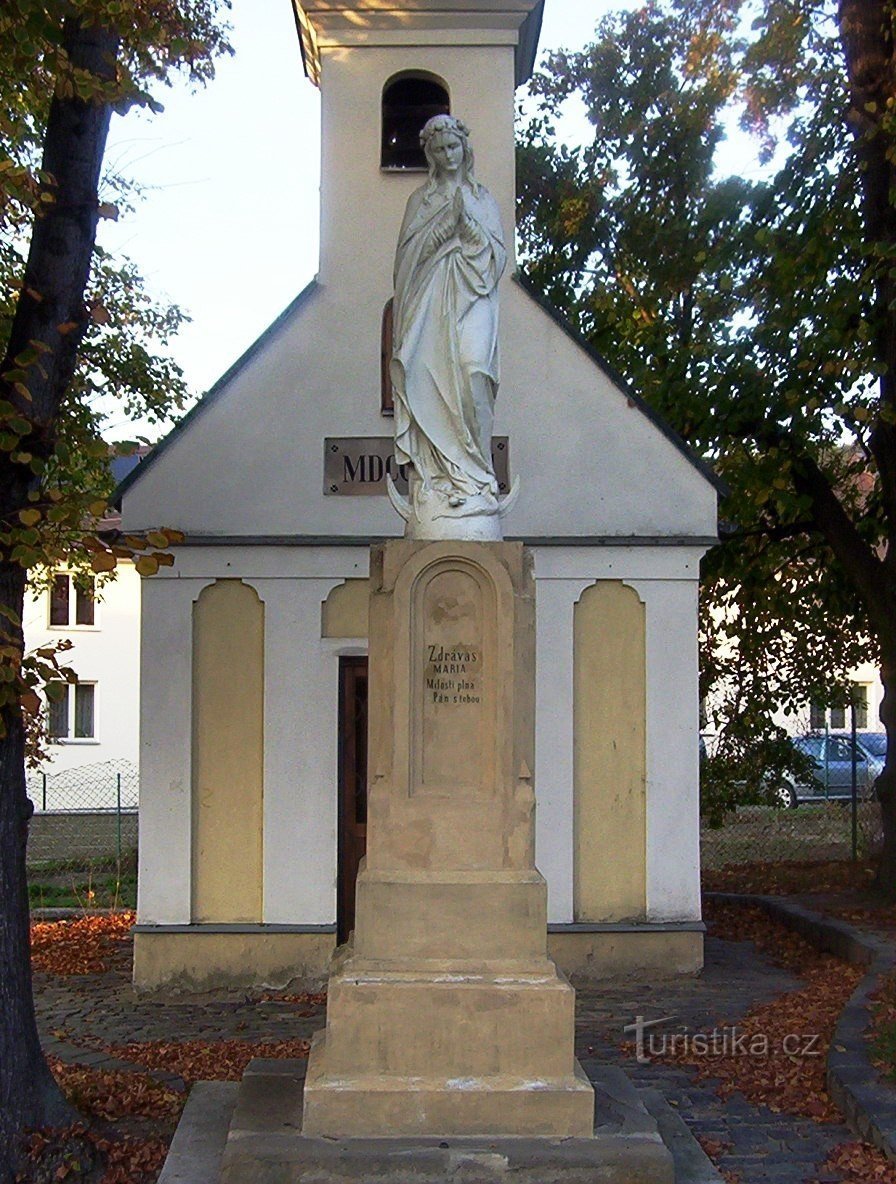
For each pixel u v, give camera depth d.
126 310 16.78
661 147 21.47
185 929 12.91
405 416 7.86
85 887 20.39
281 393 13.39
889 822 15.88
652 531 13.38
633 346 18.73
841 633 20.53
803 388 15.54
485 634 7.57
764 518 18.14
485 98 13.80
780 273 15.31
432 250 7.88
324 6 13.74
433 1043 7.09
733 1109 8.55
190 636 13.17
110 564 8.18
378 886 7.34
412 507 7.89
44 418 8.59
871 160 14.53
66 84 8.26
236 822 13.14
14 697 7.82
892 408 14.40
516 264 13.66
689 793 13.20
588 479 13.41
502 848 7.45
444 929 7.32
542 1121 6.95
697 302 17.09
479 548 7.54
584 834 13.23
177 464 13.29
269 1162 6.61
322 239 13.59
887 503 15.55
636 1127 7.08
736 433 16.25
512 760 7.49
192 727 13.13
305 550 13.27
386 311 13.52
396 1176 6.60
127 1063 9.91
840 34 15.05
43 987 13.20
